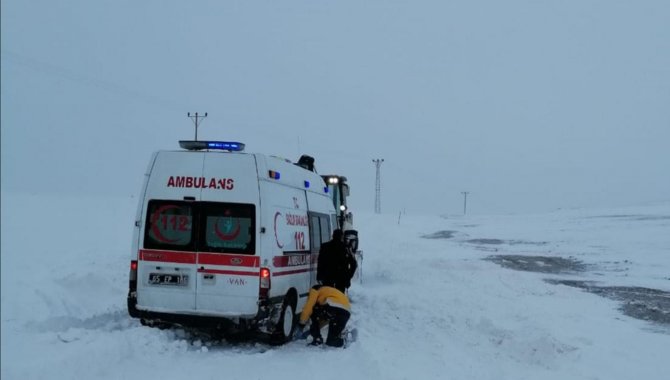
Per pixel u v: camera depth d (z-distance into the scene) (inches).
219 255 341.7
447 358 343.6
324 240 459.2
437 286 655.8
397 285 668.7
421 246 1321.4
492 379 305.7
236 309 338.0
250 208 343.9
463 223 2559.1
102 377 264.1
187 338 360.2
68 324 362.0
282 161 385.7
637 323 493.4
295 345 361.1
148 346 311.7
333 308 358.9
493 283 687.1
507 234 1909.4
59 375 253.1
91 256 719.7
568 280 820.0
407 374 298.8
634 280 823.7
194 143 361.1
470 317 460.1
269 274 340.2
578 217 2605.8
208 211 346.3
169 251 346.3
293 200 393.1
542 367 342.6
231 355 322.7
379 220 2379.4
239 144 358.3
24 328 331.9
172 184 351.6
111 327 373.7
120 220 1459.2
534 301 580.7
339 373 288.2
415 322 444.5
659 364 357.1
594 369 339.3
